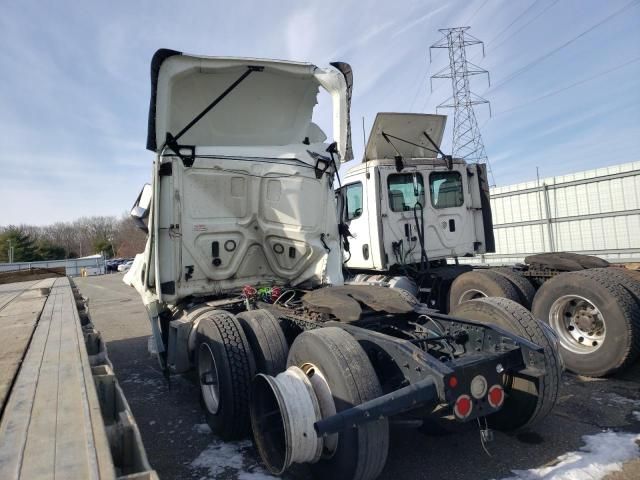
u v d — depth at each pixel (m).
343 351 2.84
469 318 3.78
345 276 7.89
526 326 3.41
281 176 5.30
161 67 4.52
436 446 3.55
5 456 1.55
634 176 8.09
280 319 4.22
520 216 10.23
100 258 62.66
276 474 3.02
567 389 4.59
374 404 2.43
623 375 4.94
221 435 3.83
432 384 2.58
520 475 3.03
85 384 2.34
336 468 2.73
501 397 2.83
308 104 5.66
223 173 5.15
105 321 11.95
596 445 3.36
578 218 9.01
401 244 7.15
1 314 5.23
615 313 4.56
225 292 5.39
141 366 6.73
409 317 3.99
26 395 2.18
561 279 5.09
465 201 7.74
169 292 5.06
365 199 7.28
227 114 5.30
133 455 1.88
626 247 8.20
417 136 7.86
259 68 4.93
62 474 1.42
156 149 4.77
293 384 2.91
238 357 3.73
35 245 78.25
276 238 5.42
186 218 5.04
